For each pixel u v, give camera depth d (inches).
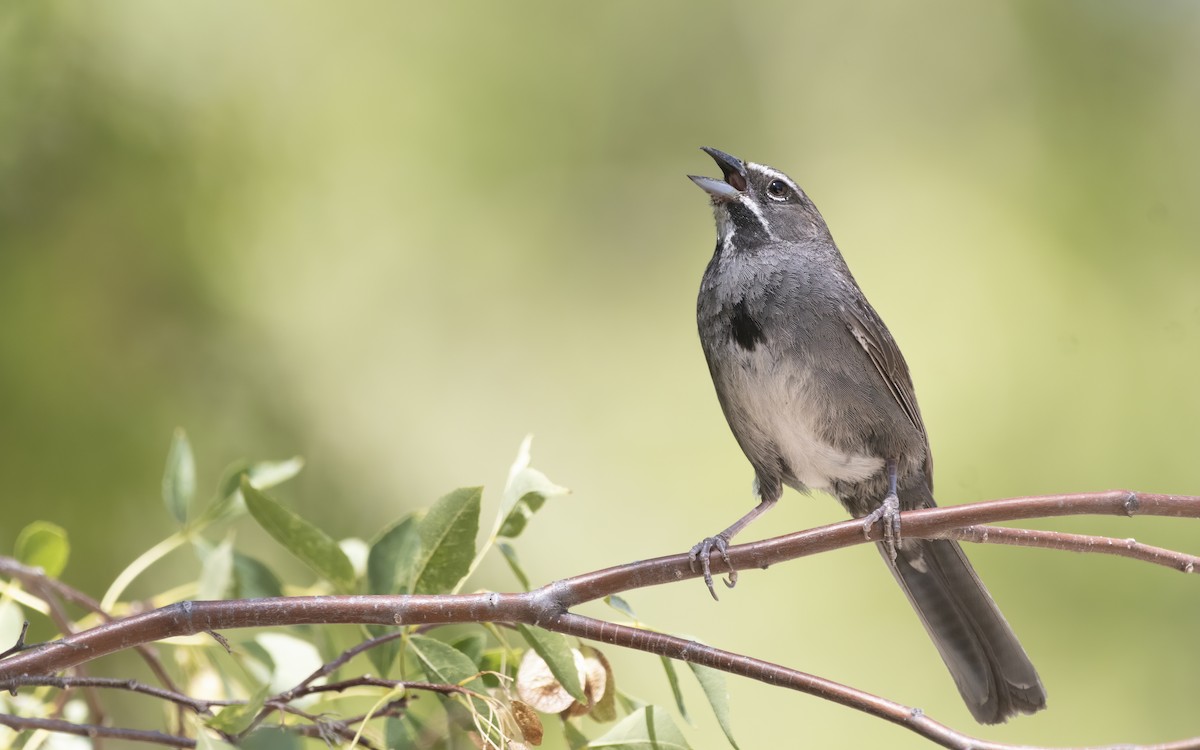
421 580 226.5
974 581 301.9
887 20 644.1
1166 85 582.2
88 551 370.0
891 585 502.0
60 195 400.5
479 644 233.6
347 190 494.6
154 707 343.3
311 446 432.1
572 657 208.7
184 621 198.1
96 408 384.5
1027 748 183.3
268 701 209.9
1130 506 215.9
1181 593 472.4
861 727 476.4
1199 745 180.5
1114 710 460.4
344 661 214.1
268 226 448.8
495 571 460.8
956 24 631.8
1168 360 520.7
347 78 501.0
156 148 419.2
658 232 603.8
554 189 582.6
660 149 612.4
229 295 423.5
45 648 195.3
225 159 439.2
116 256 404.8
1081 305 541.6
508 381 556.4
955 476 510.6
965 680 303.4
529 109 570.9
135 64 419.8
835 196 618.5
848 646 492.1
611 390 577.9
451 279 549.3
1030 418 518.6
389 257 515.2
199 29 437.7
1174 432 508.4
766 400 313.1
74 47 408.2
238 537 378.9
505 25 562.6
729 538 315.6
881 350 313.1
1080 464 508.7
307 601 201.8
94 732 205.5
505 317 568.7
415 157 535.5
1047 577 480.7
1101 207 562.3
